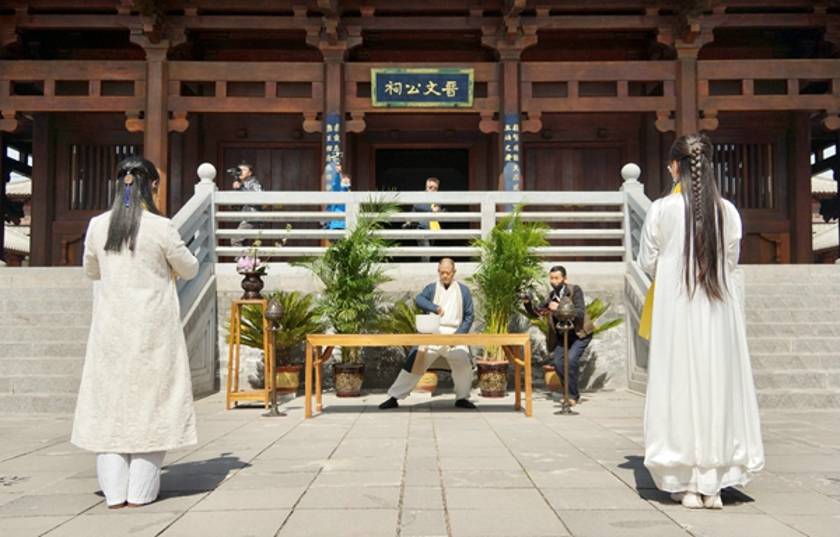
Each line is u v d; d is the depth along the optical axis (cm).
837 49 1384
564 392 734
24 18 1330
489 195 1010
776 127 1538
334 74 1323
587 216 1009
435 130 1560
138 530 339
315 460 494
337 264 879
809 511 370
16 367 801
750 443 389
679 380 381
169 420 392
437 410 758
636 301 934
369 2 1334
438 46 1521
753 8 1380
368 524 344
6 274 965
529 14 1362
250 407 785
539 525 343
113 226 400
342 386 858
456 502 384
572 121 1548
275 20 1332
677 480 380
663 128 1331
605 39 1518
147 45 1316
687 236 395
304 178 1539
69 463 498
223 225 1500
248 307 870
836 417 713
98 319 398
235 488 416
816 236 2880
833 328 878
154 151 1303
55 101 1320
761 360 820
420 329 746
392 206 974
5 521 356
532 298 895
